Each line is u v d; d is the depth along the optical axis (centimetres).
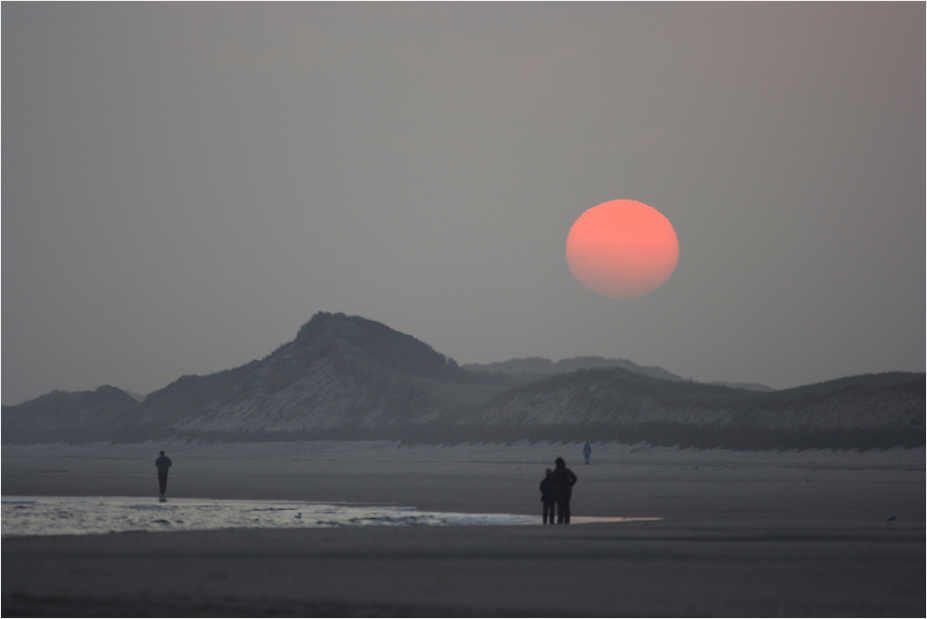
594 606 4738
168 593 5078
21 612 4512
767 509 11562
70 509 11700
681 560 6481
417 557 6631
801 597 5009
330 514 11012
